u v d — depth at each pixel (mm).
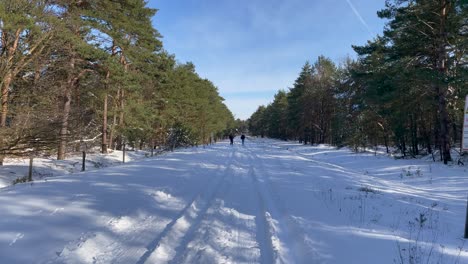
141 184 9727
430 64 22047
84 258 4375
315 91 52094
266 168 16734
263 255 4855
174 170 13750
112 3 22828
